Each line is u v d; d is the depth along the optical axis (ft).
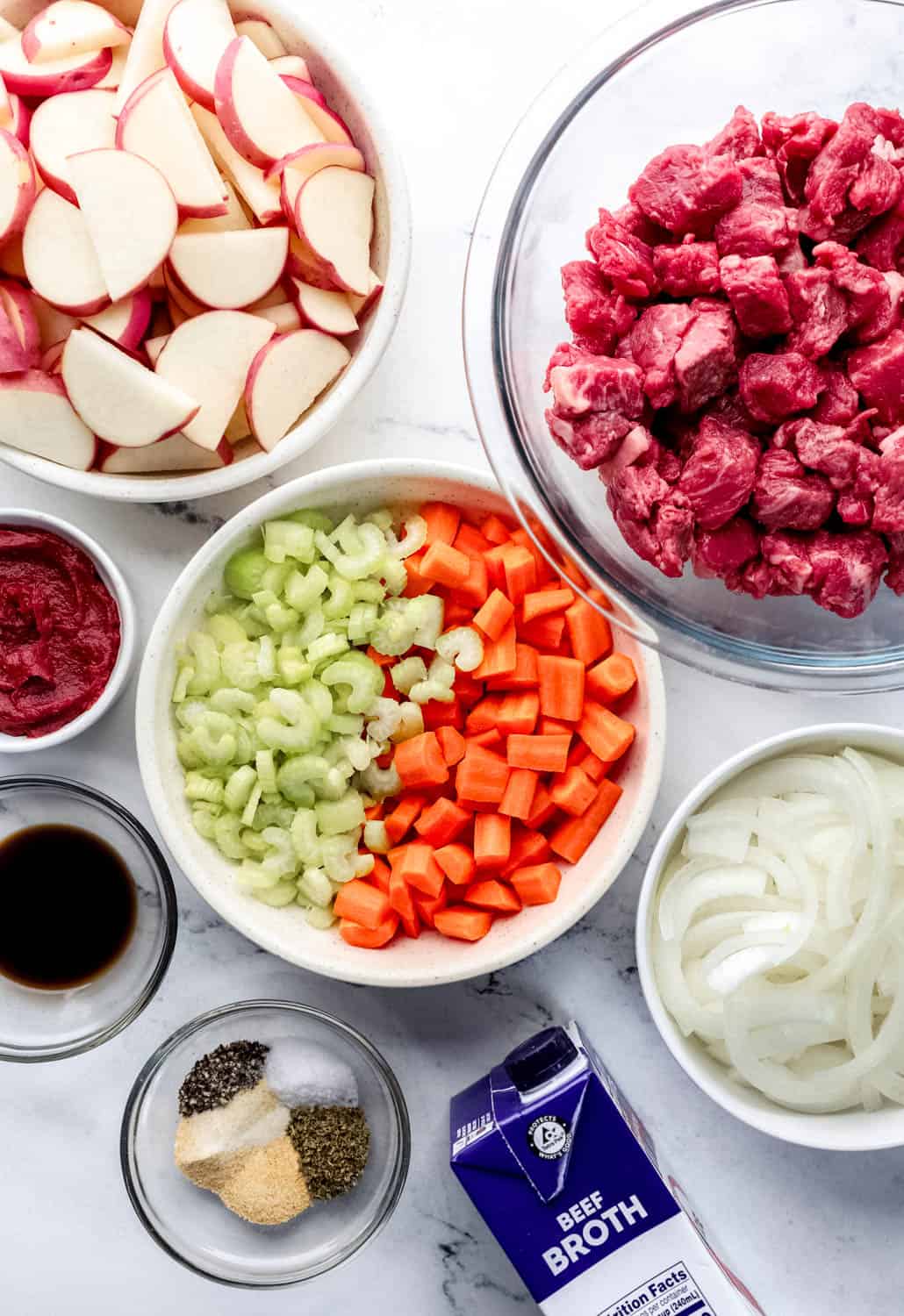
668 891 4.33
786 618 4.27
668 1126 4.80
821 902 4.30
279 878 4.37
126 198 4.04
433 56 4.65
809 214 3.62
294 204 4.11
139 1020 4.85
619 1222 4.02
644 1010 4.81
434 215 4.67
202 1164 4.50
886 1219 4.78
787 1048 4.24
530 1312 4.77
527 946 4.17
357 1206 4.73
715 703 4.76
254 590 4.34
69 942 4.82
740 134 3.71
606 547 4.23
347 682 4.32
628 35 4.09
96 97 4.19
